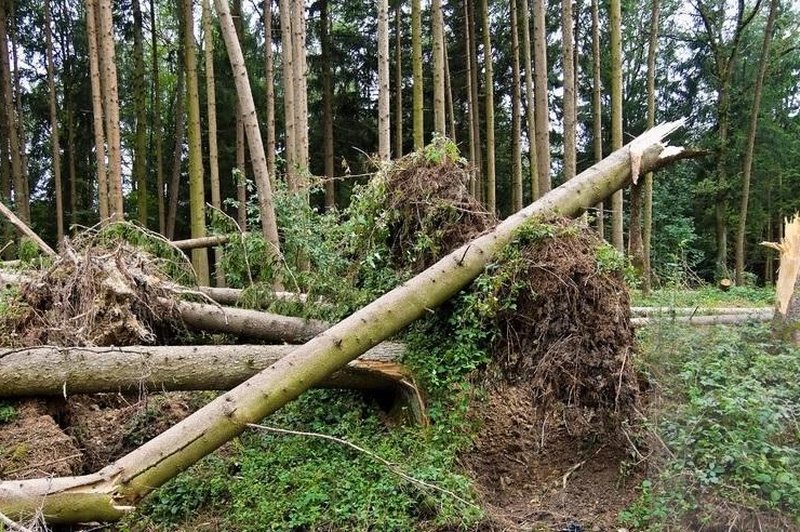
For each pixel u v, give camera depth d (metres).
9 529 2.33
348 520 3.06
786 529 2.63
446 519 2.99
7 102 15.27
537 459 3.67
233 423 3.04
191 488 3.53
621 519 3.05
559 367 3.60
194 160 10.74
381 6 8.10
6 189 16.69
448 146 4.62
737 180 16.94
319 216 5.40
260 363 3.89
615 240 9.33
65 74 19.28
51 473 3.22
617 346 3.55
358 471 3.39
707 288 9.34
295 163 6.62
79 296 4.48
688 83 20.56
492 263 3.90
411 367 3.95
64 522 2.64
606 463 3.61
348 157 19.88
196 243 7.46
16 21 18.14
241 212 13.50
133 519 3.35
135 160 20.45
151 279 4.92
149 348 3.86
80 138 20.16
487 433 3.71
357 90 20.42
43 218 19.52
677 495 2.86
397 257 4.68
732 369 3.63
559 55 18.95
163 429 4.13
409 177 4.60
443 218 4.40
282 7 8.95
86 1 10.99
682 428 3.13
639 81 22.06
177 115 17.80
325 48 18.17
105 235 5.42
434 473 3.22
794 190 19.23
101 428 4.09
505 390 3.87
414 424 3.74
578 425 3.71
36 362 3.62
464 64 18.52
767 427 2.95
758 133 17.77
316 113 19.73
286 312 4.97
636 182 4.45
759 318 5.66
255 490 3.37
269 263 5.22
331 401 4.24
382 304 3.62
